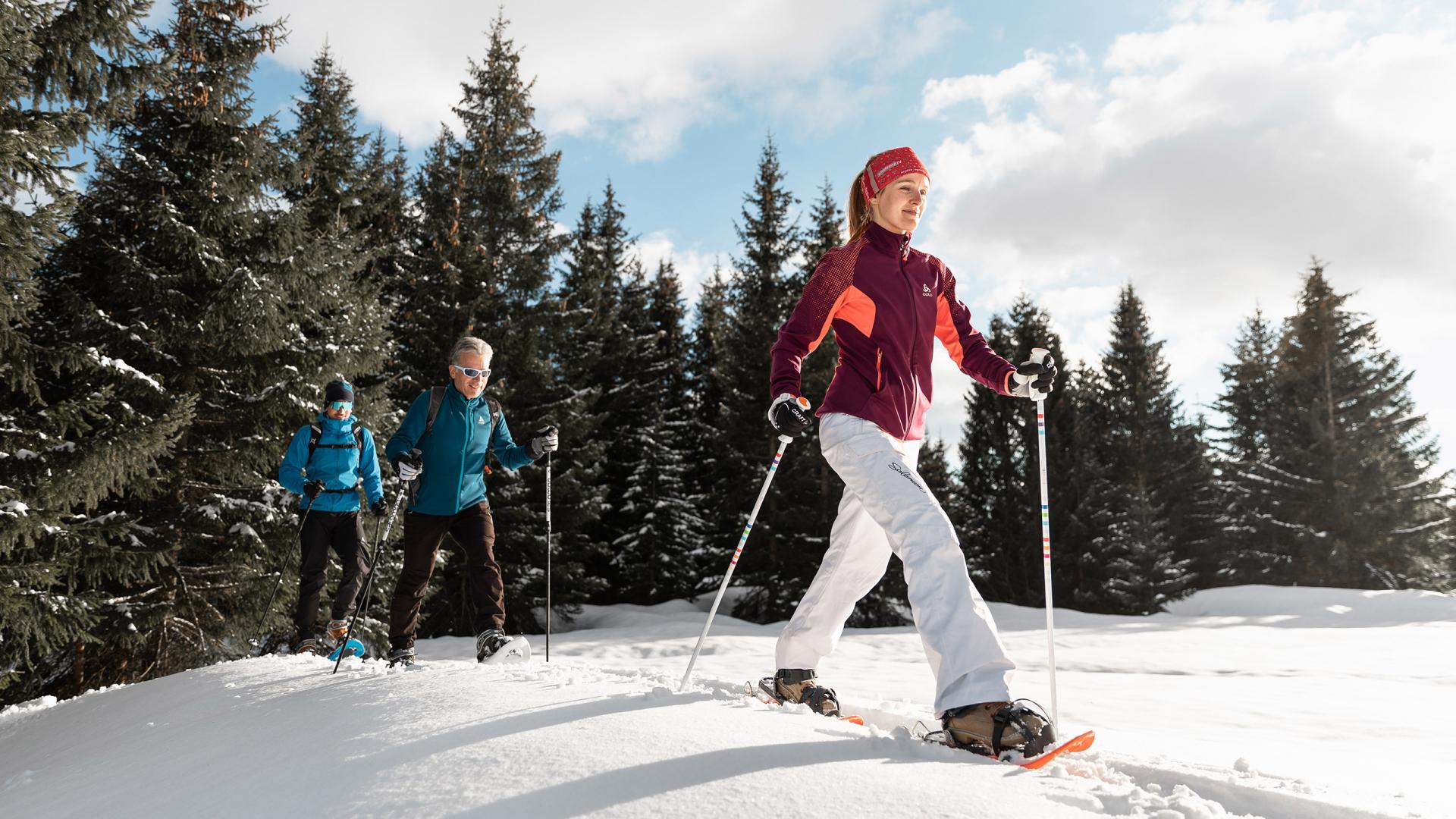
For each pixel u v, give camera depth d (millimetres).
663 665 7352
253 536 8789
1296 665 7586
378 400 10734
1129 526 23297
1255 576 25875
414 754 1692
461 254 16141
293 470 5004
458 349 3916
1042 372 2266
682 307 26938
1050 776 1501
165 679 3859
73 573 7527
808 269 19422
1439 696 5316
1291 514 25969
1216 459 28625
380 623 9945
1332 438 25547
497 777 1473
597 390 17719
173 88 9312
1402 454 25797
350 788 1568
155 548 8406
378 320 10977
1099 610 22781
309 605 4973
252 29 9930
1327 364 26094
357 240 11570
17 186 5973
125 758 2518
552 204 17891
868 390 2264
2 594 6348
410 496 3865
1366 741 3625
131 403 8086
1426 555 24609
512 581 15266
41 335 8117
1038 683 6082
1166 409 28203
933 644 1825
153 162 9258
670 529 21672
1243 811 1588
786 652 2459
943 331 2600
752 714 1891
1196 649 8977
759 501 2361
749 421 18531
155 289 8625
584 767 1475
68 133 6473
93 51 7000
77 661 8578
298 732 2152
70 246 8781
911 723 2455
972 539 23719
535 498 16797
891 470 2084
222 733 2420
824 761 1473
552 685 2350
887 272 2336
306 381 9547
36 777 2703
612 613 16766
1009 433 24922
